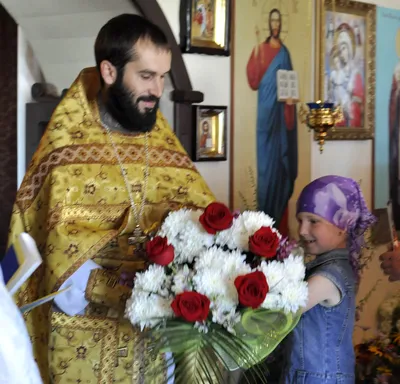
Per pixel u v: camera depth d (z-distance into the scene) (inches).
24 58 116.3
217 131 99.6
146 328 54.6
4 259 42.8
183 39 94.8
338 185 70.1
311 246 70.4
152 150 68.1
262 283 48.6
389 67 133.6
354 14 124.8
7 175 117.4
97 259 62.6
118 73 62.4
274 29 108.7
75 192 62.3
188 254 52.7
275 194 110.6
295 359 68.6
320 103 94.8
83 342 62.2
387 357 100.0
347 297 68.5
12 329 32.7
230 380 59.3
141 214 64.8
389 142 135.1
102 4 97.1
